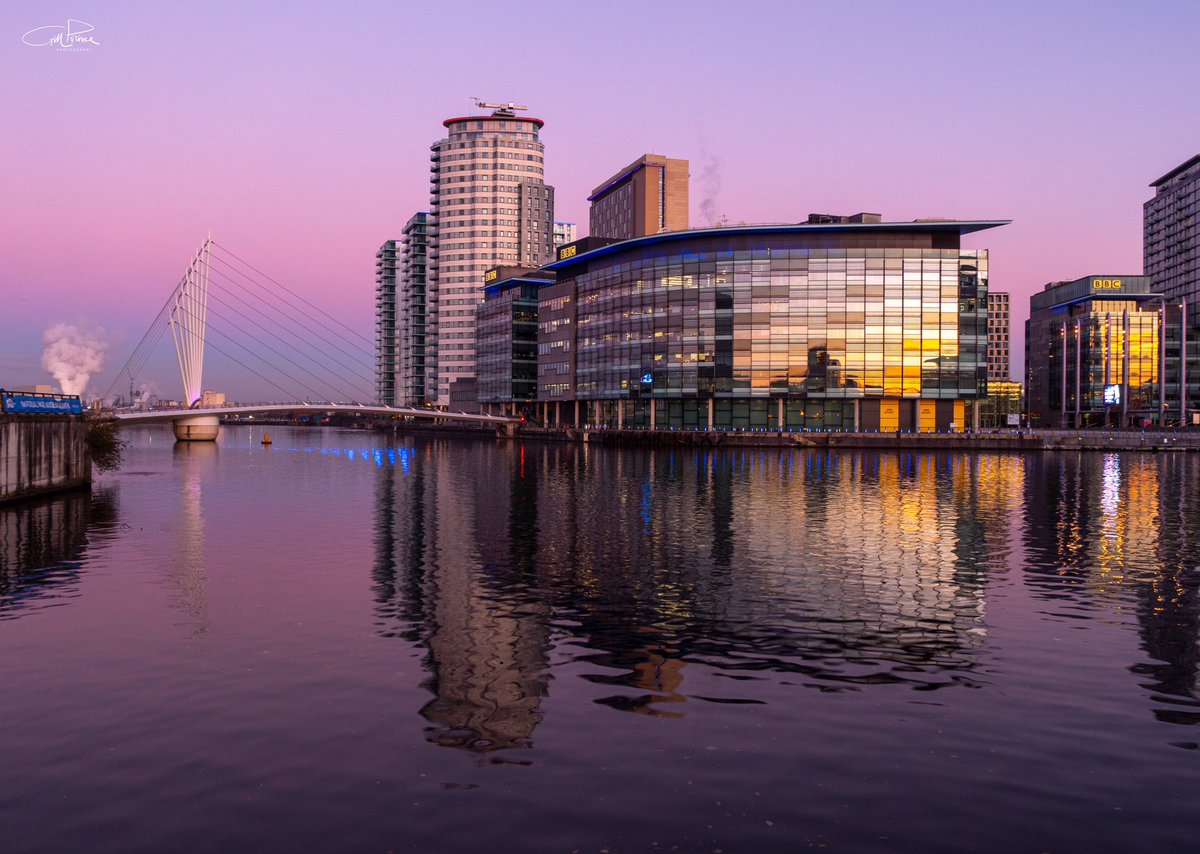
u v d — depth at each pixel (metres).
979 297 139.00
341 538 34.75
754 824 10.56
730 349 143.75
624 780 11.77
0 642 18.58
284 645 18.41
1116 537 35.56
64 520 40.50
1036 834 10.35
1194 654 17.91
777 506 47.47
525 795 11.30
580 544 33.19
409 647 18.30
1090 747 12.95
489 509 45.78
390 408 170.50
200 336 155.50
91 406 77.25
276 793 11.35
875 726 13.77
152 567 27.94
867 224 136.50
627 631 19.75
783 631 19.80
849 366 139.12
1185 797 11.32
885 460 100.50
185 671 16.52
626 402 163.38
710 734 13.40
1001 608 22.19
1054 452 124.56
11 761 12.35
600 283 167.50
